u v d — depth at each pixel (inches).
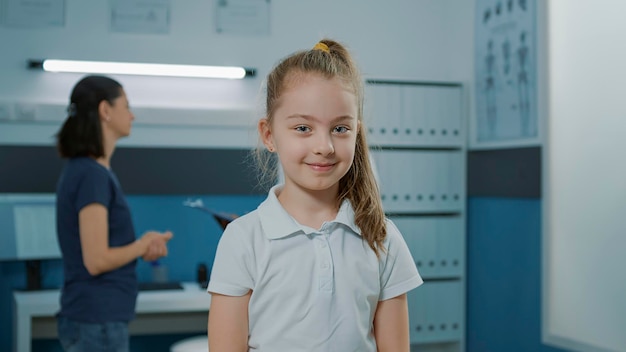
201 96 141.5
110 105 88.5
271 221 40.1
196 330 138.6
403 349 42.2
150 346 141.6
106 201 85.6
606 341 107.7
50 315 118.6
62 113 134.3
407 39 152.7
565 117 117.4
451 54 153.9
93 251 83.3
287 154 39.1
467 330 148.0
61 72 135.6
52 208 133.8
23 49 133.8
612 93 107.0
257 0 144.0
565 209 117.4
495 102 137.3
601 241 109.0
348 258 40.2
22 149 133.8
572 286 115.5
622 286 104.6
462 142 147.1
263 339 39.6
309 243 39.9
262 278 39.6
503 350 135.5
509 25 132.4
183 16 140.6
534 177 125.3
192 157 141.4
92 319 84.3
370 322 41.1
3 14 133.0
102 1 137.1
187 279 142.3
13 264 134.9
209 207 142.7
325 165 38.4
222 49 142.5
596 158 110.3
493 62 137.9
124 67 137.0
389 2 151.6
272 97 40.6
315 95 38.1
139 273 140.7
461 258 146.6
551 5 120.3
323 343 39.0
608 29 107.7
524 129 128.4
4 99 132.9
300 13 146.6
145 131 139.2
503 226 135.8
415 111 143.9
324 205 41.2
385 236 41.6
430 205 145.2
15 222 130.9
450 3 153.7
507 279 134.3
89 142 86.4
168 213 141.0
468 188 147.3
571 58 115.9
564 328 117.5
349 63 41.1
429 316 144.9
